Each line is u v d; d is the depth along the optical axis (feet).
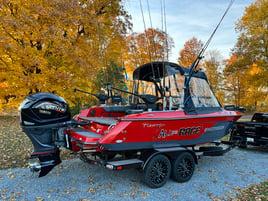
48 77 28.09
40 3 27.48
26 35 27.63
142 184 12.75
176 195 11.27
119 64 31.04
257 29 54.85
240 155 20.49
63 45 28.04
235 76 69.97
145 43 35.76
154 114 12.07
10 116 47.11
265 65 55.57
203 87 15.70
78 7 29.91
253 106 79.30
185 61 68.69
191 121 13.53
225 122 16.37
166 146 12.55
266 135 20.54
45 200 10.44
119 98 17.40
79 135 12.40
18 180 13.02
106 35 28.43
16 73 27.22
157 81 16.62
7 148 20.31
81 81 32.42
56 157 11.80
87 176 14.01
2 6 24.59
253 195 11.34
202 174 14.84
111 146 10.80
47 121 11.49
